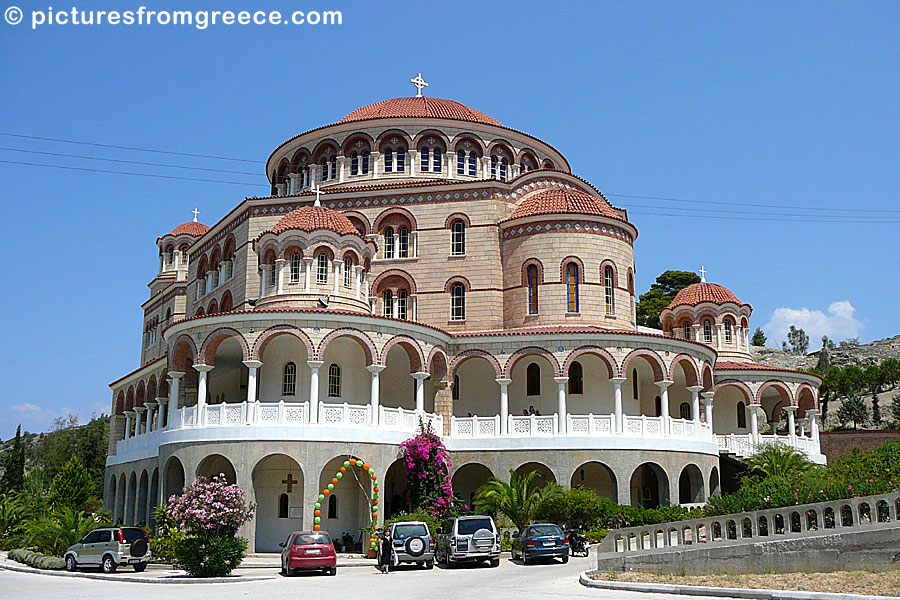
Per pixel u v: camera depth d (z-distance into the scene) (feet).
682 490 194.80
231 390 179.83
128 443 205.57
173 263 279.28
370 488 150.61
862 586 76.95
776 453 182.29
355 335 153.89
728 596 79.66
